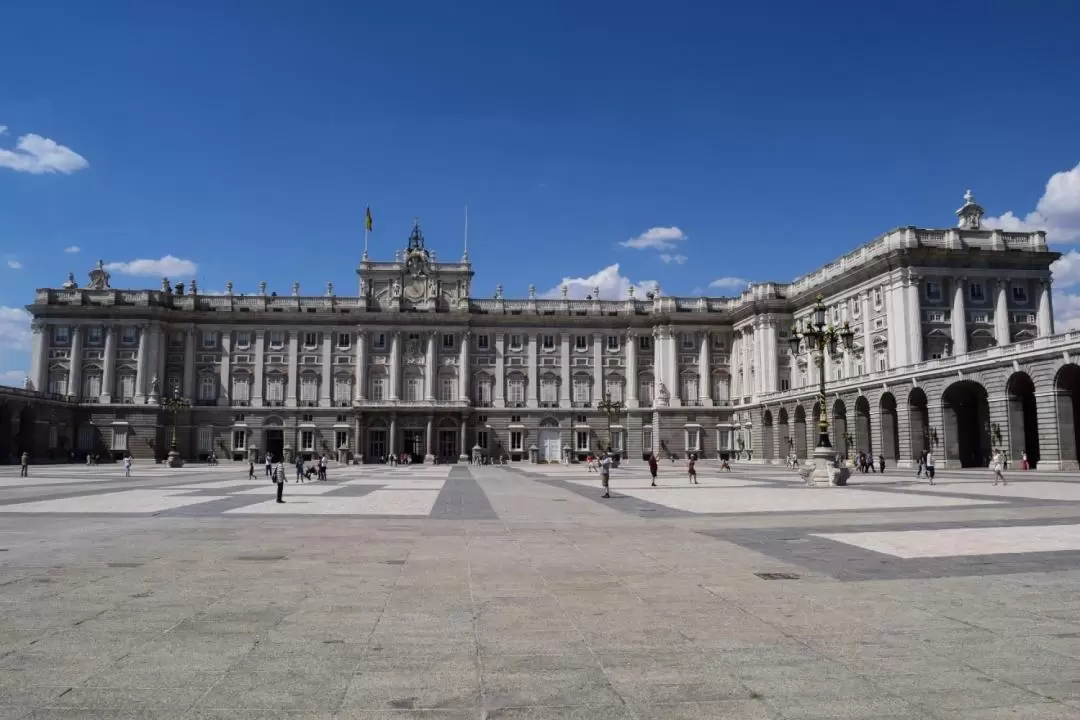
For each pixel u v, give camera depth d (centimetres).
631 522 2397
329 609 1155
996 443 5950
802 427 8925
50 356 10631
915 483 4544
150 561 1595
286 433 10981
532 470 8175
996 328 7819
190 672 857
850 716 735
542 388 11425
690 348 11300
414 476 6406
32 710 743
